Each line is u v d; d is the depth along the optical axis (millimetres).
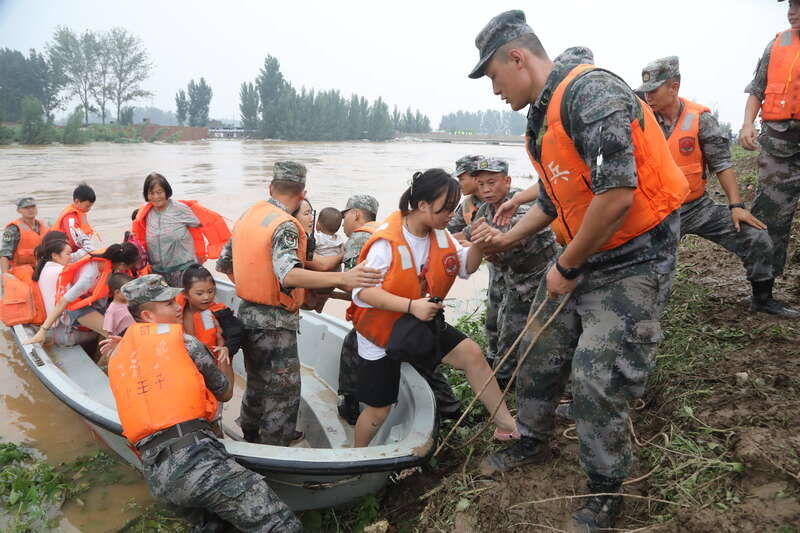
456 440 3645
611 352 2236
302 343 5047
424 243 2980
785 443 2402
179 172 23078
